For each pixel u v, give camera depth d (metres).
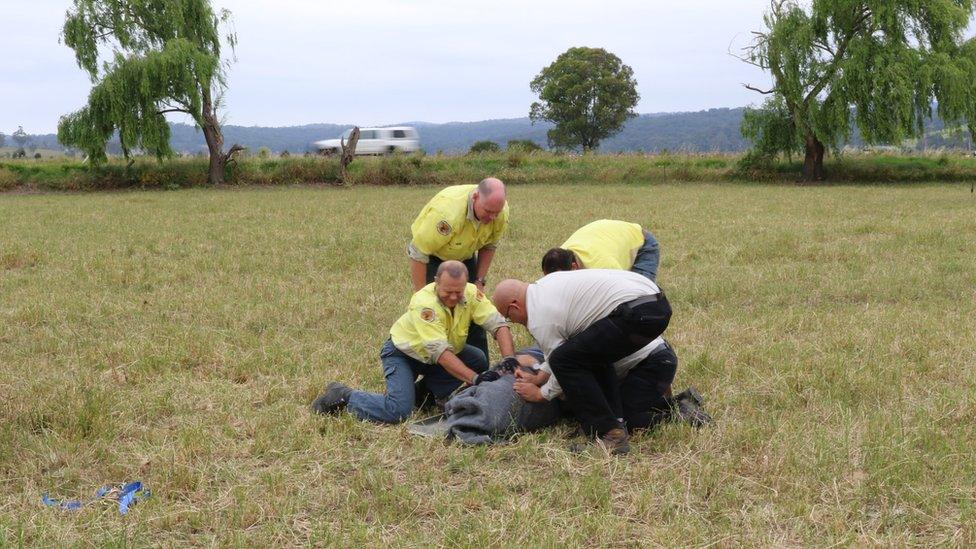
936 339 7.41
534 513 4.24
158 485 4.65
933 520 4.17
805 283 10.46
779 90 34.78
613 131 82.12
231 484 4.68
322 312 9.00
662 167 37.19
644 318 4.98
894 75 32.00
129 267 12.05
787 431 5.25
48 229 17.81
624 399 5.45
